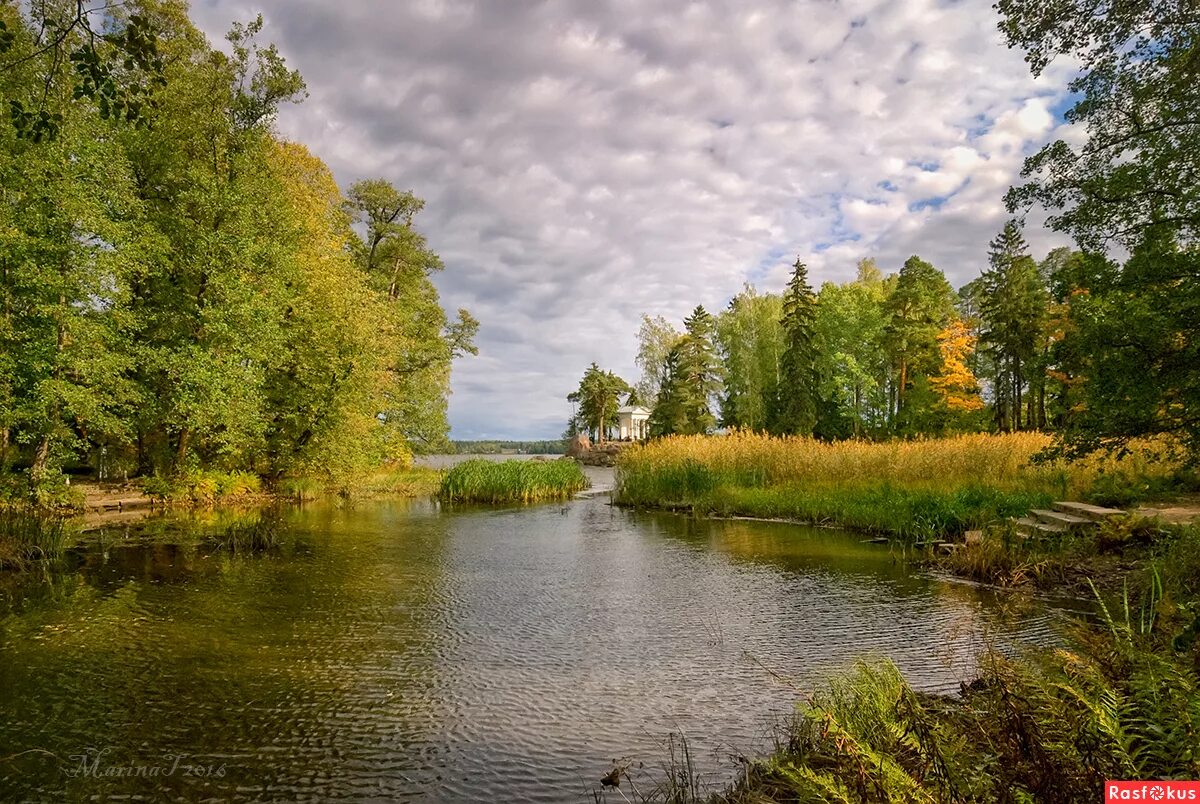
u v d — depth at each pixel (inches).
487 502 968.9
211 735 197.3
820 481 817.5
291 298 920.3
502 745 191.0
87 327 676.7
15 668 254.7
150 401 793.6
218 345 829.8
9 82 606.9
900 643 283.9
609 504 932.6
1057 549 422.6
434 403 1599.4
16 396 672.4
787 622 323.0
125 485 874.8
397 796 162.2
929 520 569.6
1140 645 151.8
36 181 641.6
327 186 1238.9
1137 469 551.2
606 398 3331.7
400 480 1277.1
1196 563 287.6
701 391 2167.8
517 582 420.2
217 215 842.2
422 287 1646.2
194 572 443.8
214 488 881.5
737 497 804.6
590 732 199.2
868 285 2279.8
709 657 270.2
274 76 867.4
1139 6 330.6
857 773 116.8
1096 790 103.1
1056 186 377.1
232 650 279.0
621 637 299.7
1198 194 323.6
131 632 303.4
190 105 812.0
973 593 380.8
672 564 482.0
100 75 237.5
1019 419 1496.1
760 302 2196.1
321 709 217.5
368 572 450.3
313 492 1016.9
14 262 639.1
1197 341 318.0
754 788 156.6
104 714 212.2
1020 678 139.6
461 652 278.4
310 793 163.9
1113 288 351.3
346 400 998.4
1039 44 366.3
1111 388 343.0
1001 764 116.6
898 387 1747.0
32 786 167.0
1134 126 355.3
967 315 2215.8
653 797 158.2
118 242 703.7
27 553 465.4
